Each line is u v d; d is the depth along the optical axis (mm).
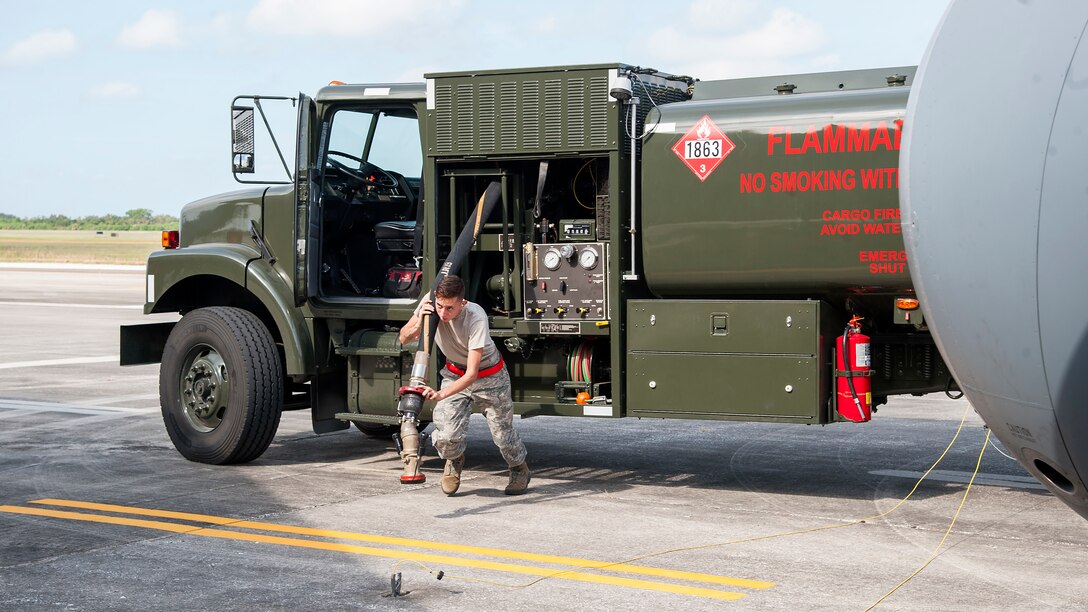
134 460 8773
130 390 13328
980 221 4027
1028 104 3904
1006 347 4035
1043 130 3844
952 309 4250
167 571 5684
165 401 8695
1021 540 6273
